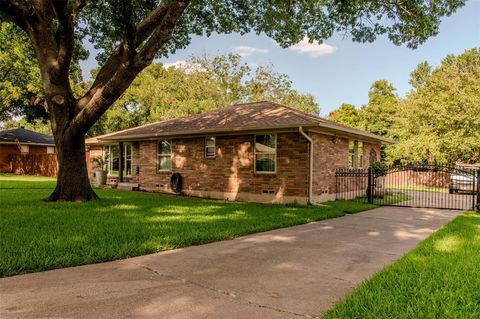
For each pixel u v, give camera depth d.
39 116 30.03
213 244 6.39
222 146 14.82
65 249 5.45
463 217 10.28
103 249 5.50
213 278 4.43
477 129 23.34
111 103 10.42
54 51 11.23
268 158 13.55
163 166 17.33
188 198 14.60
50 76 11.09
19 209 9.60
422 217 10.30
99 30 13.92
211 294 3.88
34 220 7.91
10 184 18.44
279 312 3.42
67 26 10.33
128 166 20.28
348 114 40.81
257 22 13.51
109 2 11.50
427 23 10.23
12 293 3.77
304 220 9.02
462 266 4.88
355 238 7.11
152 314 3.31
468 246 6.27
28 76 26.12
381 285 4.10
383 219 9.80
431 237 7.12
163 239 6.32
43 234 6.44
